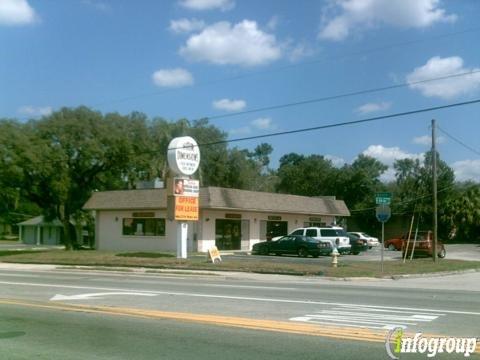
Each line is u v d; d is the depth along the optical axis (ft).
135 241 145.79
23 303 47.70
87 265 101.96
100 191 155.74
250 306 45.39
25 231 239.09
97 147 148.56
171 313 41.39
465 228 222.28
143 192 142.51
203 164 226.58
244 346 30.22
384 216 86.22
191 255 120.57
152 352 29.22
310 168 288.10
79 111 150.51
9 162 136.36
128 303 47.65
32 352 29.53
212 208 133.18
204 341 31.58
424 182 237.25
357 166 285.43
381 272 84.58
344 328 34.99
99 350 29.84
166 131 179.83
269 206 149.07
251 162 261.85
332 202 174.29
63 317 40.19
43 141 143.13
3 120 141.59
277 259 108.78
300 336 32.58
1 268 102.99
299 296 53.11
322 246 118.93
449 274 91.81
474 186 230.89
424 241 130.41
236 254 127.65
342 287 64.80
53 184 144.05
